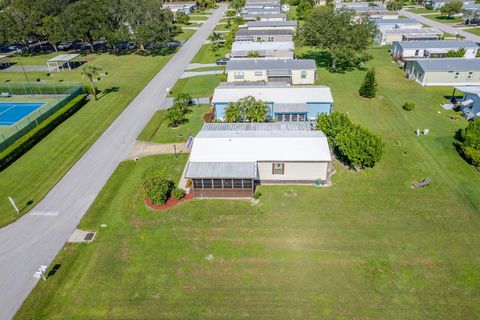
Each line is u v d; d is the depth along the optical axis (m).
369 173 37.62
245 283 25.83
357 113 51.84
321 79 66.25
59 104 54.59
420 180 36.28
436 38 85.56
